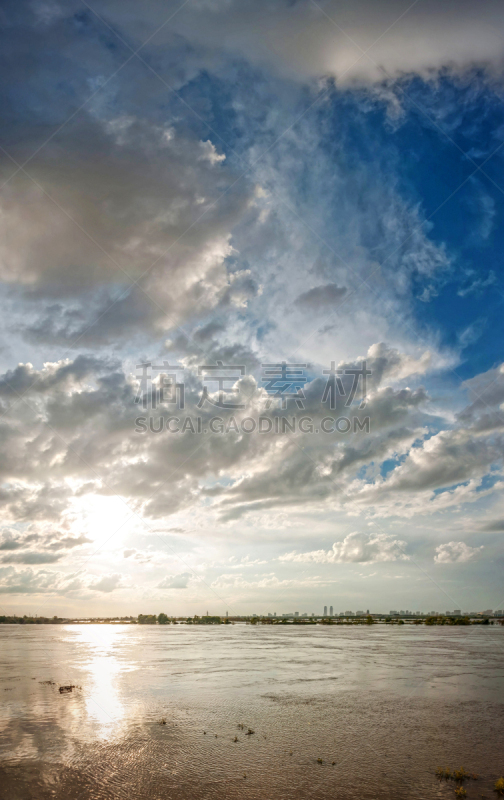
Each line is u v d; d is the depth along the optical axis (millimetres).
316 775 24609
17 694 44344
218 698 42531
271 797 22172
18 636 145250
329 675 55438
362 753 27797
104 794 22625
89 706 39375
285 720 34938
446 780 24016
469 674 55594
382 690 46031
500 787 22781
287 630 183375
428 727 33062
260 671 59250
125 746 29141
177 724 33938
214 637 135625
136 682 51000
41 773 25078
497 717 35688
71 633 167875
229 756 27375
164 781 23984
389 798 22016
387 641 107938
